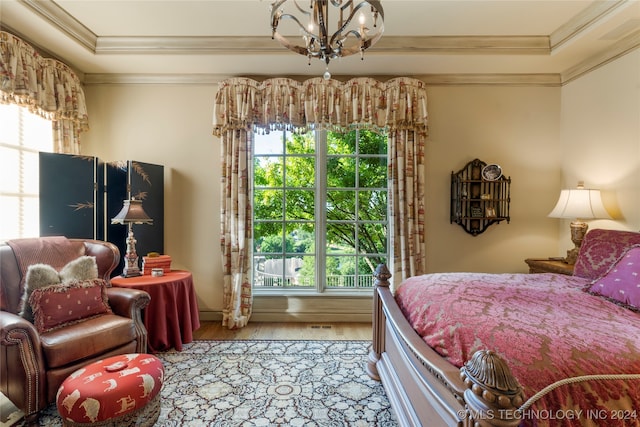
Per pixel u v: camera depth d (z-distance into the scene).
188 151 3.38
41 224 2.61
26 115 2.65
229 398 2.01
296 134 3.41
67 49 2.79
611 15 2.25
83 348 1.92
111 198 3.06
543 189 3.31
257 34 2.80
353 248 3.51
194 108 3.38
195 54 2.89
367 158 3.50
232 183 3.21
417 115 3.20
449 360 1.20
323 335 3.03
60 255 2.38
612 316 1.31
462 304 1.45
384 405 1.95
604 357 0.98
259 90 3.26
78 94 3.00
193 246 3.39
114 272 3.04
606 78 2.75
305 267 3.54
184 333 2.74
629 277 1.54
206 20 2.57
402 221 3.19
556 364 0.95
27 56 2.44
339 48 1.54
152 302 2.55
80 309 2.12
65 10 2.43
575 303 1.47
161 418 1.81
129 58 2.96
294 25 2.64
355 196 3.50
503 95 3.32
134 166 3.00
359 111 3.18
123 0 2.31
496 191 3.27
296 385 2.16
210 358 2.54
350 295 3.39
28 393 1.72
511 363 0.98
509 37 2.80
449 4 2.33
